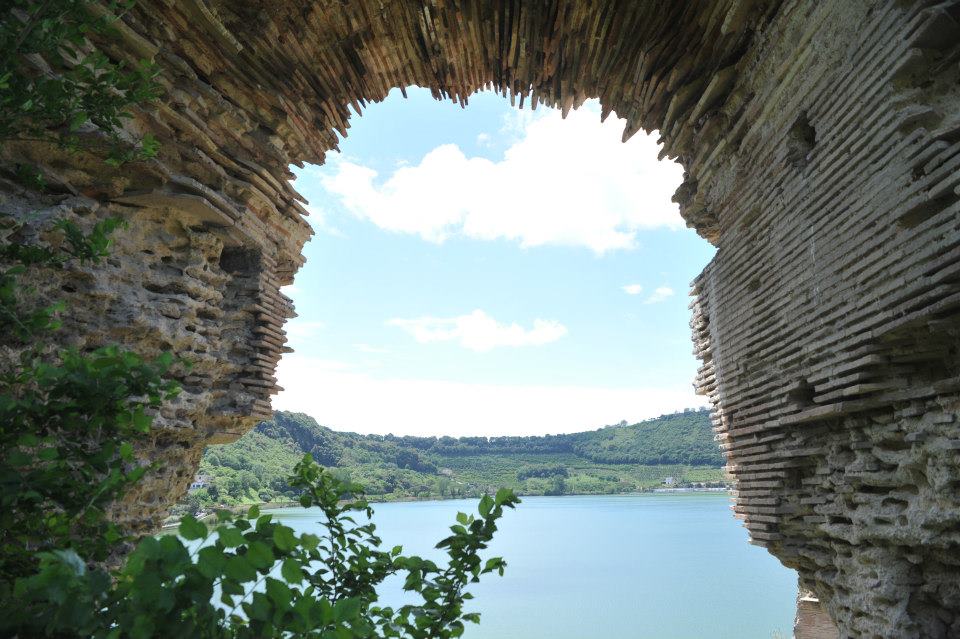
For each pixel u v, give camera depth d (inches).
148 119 334.0
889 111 265.9
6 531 133.1
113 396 138.0
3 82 153.9
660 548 3592.5
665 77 468.1
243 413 421.4
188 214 380.5
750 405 415.8
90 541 137.4
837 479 328.5
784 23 351.9
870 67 278.2
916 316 247.8
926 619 280.5
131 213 351.3
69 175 317.1
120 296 332.2
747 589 2269.9
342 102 534.6
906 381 277.0
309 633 98.2
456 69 571.5
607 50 499.2
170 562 90.6
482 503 151.3
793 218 346.9
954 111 246.8
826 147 314.3
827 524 335.3
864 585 305.1
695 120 457.7
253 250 443.2
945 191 235.1
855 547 315.3
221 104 390.9
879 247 273.1
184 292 381.7
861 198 283.1
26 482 126.8
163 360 147.4
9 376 152.4
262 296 439.5
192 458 403.9
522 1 494.6
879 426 293.1
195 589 92.4
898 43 260.2
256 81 433.4
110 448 139.9
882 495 295.0
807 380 333.7
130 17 324.8
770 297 376.2
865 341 285.6
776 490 390.9
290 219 486.6
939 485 252.7
